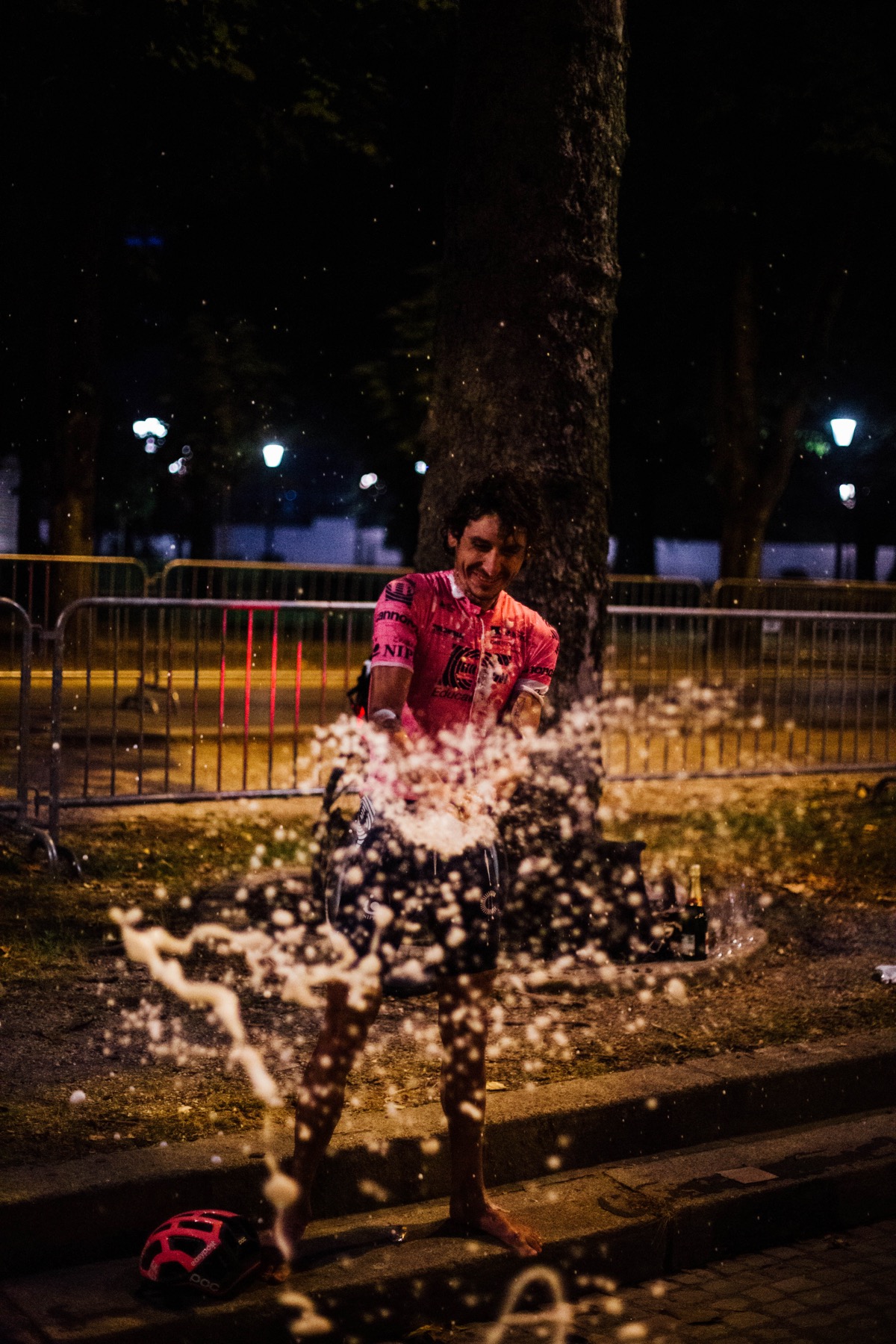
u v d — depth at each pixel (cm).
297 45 1499
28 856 720
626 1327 342
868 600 1888
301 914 612
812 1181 397
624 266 2012
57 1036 457
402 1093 416
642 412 2336
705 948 566
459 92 595
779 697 1049
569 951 560
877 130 1756
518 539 342
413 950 514
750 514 2131
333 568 1504
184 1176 346
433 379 614
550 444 583
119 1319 307
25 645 729
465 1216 356
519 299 581
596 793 592
